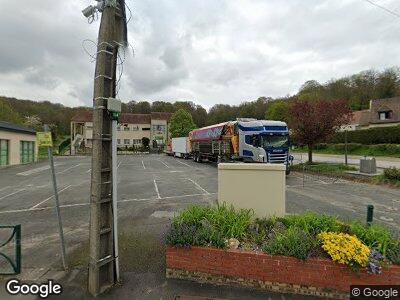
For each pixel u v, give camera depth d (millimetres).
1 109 39375
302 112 19875
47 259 4988
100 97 3818
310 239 4098
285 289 3871
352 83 63562
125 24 4223
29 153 29062
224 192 5434
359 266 3676
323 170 17438
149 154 51656
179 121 60781
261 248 4105
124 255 5055
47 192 12055
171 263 4219
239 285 4008
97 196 3834
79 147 52969
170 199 10117
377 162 24719
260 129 16812
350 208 8742
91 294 3846
